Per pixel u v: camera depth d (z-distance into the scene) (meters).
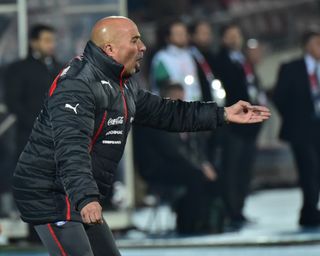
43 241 17.22
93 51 16.78
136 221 38.16
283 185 49.03
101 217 15.59
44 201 16.95
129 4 44.81
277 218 38.94
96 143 16.95
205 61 35.00
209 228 33.62
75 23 34.22
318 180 36.53
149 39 44.28
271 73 49.19
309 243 31.55
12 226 33.16
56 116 16.23
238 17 48.12
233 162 35.47
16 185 17.09
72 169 15.85
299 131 35.69
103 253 17.48
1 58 33.84
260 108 18.16
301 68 35.75
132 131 34.88
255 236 32.94
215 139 34.91
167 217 38.62
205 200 33.59
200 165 33.31
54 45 33.25
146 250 31.31
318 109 35.72
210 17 46.47
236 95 35.56
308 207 35.94
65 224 16.98
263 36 49.12
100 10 34.34
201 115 18.11
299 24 49.75
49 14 34.16
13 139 33.38
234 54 35.91
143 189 39.28
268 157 48.88
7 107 31.39
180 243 31.25
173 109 18.11
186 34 34.50
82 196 15.64
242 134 35.56
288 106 35.81
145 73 43.03
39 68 30.98
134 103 17.47
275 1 49.53
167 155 33.16
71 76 16.52
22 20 33.97
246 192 36.25
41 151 16.83
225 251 30.89
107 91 16.72
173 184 33.44
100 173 17.08
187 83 34.19
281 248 31.31
